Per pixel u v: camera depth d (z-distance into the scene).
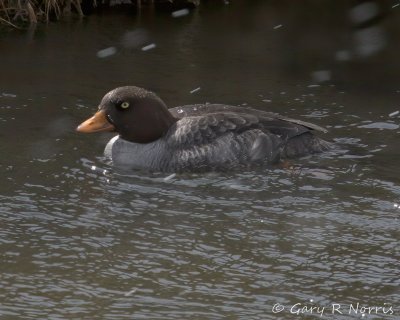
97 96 15.08
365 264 10.37
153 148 12.88
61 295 9.62
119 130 12.92
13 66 16.16
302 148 13.09
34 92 15.15
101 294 9.66
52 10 18.55
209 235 10.96
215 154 12.70
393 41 17.95
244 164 12.76
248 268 10.25
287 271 10.20
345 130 14.02
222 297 9.65
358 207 11.67
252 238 10.91
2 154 13.00
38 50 16.89
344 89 15.73
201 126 12.88
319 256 10.52
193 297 9.64
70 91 15.22
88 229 11.09
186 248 10.66
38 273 10.04
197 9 19.30
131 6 19.27
